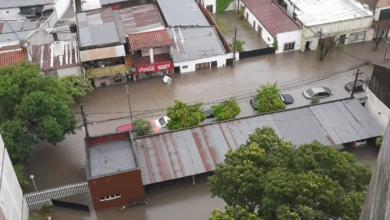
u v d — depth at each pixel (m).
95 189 37.97
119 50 55.00
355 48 62.59
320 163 28.59
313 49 62.22
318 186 25.73
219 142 43.19
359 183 29.16
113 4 65.50
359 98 49.94
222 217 26.73
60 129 41.03
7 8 65.69
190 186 42.03
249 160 29.97
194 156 41.91
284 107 47.56
